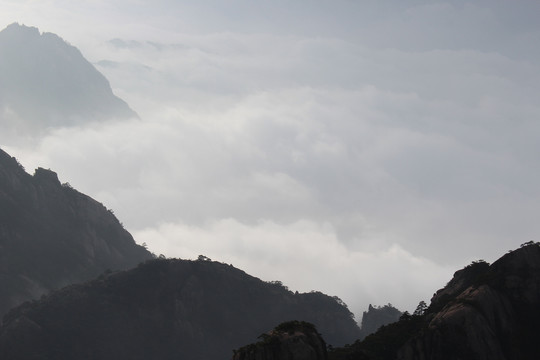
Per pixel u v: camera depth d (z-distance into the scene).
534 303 147.12
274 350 99.88
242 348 101.19
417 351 144.88
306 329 104.12
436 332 145.00
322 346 103.00
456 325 144.38
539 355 141.88
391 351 148.25
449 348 143.12
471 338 142.50
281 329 104.31
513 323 144.75
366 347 149.75
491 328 143.75
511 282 149.75
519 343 142.75
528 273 150.38
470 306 146.12
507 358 141.50
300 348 100.12
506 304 146.88
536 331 144.25
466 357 141.62
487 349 141.62
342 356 133.12
